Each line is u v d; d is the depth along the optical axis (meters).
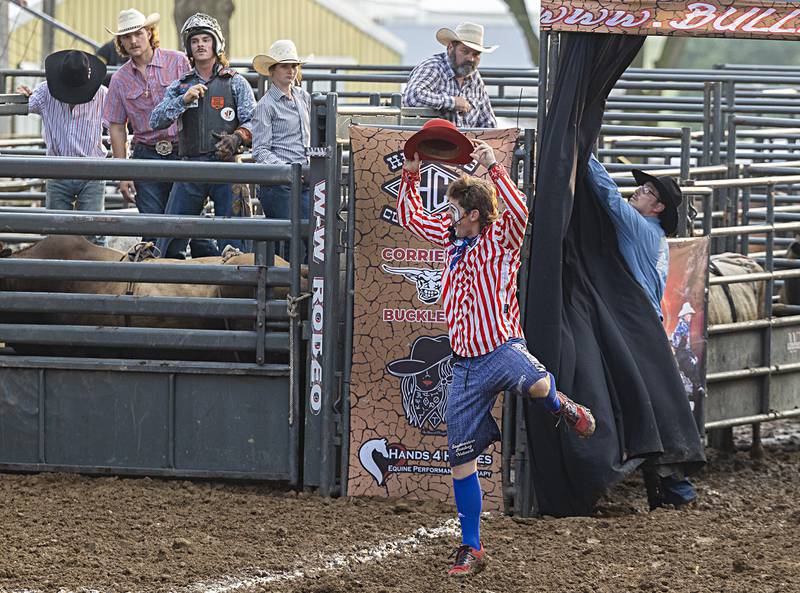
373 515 26.06
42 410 28.20
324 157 26.91
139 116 35.19
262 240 27.39
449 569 22.30
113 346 28.19
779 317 35.44
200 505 26.42
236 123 33.62
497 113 52.50
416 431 27.30
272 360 28.17
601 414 26.25
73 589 20.98
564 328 26.55
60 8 135.62
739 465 33.66
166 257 34.81
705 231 30.95
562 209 25.92
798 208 46.16
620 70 26.89
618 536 24.81
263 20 152.25
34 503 26.06
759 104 52.69
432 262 27.03
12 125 71.25
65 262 27.80
